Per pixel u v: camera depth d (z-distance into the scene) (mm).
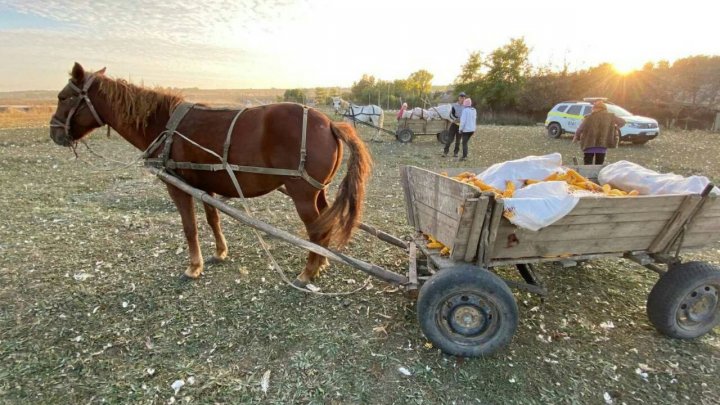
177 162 3803
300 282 4062
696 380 2867
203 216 6152
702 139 17594
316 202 3885
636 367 2998
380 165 10883
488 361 3045
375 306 3762
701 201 2916
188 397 2672
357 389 2770
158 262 4586
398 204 7188
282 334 3336
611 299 3955
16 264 4430
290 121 3531
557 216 2670
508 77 34562
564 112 17844
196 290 3996
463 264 2934
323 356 3086
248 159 3584
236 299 3844
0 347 3121
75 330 3348
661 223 3033
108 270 4355
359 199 3568
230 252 4906
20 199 6844
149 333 3330
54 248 4867
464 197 2773
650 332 3412
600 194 3197
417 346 3205
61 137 4230
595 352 3162
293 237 3410
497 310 2877
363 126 21234
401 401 2674
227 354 3104
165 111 3955
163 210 6520
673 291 3084
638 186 3516
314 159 3549
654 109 27047
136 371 2910
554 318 3617
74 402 2637
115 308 3666
